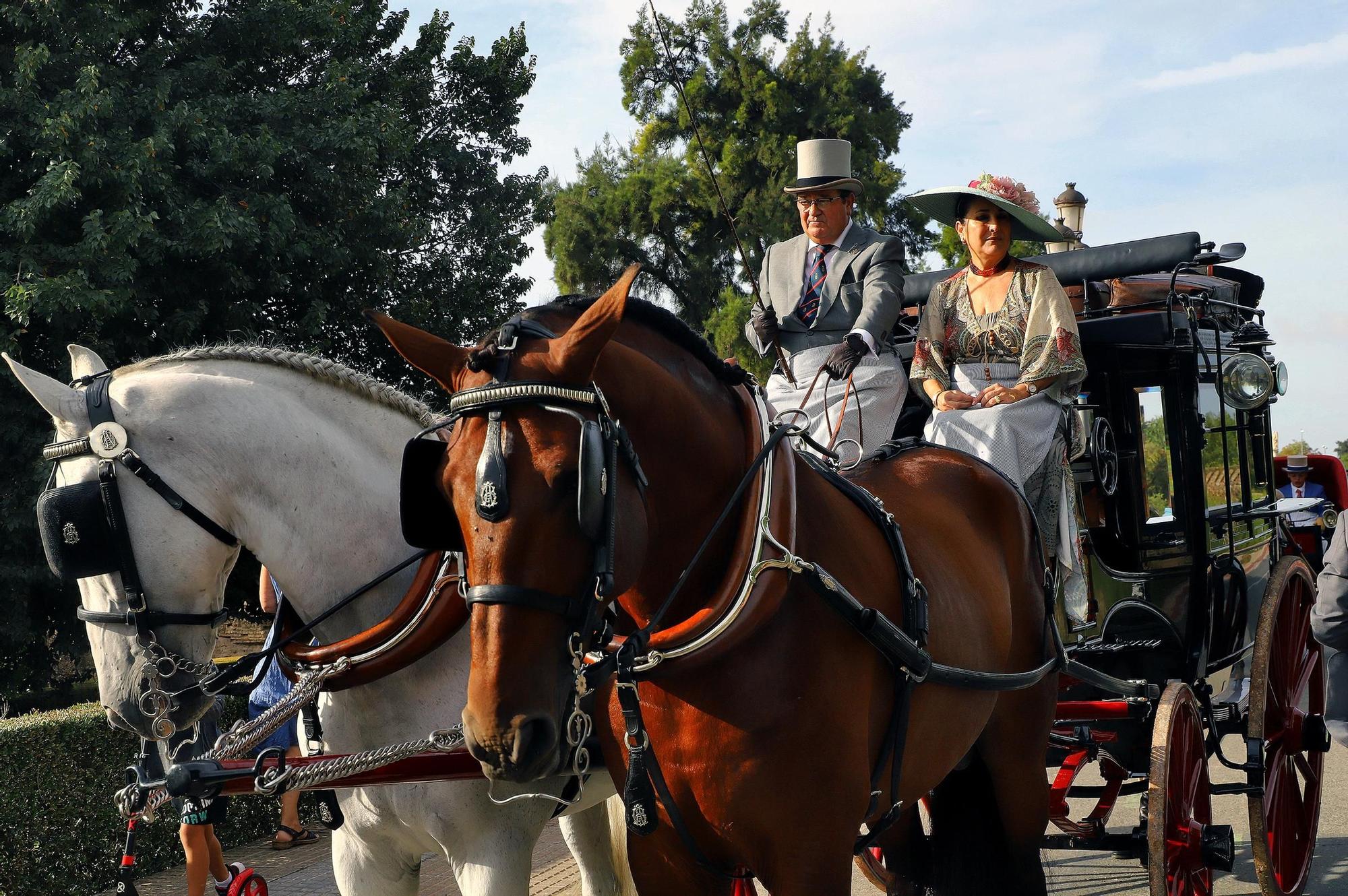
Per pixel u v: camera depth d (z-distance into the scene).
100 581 2.80
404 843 3.03
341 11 13.08
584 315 1.94
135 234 9.41
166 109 10.45
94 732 6.31
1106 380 4.46
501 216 15.24
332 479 2.95
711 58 25.47
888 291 3.84
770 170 25.47
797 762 2.24
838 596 2.31
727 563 2.24
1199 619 4.38
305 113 11.78
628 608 2.32
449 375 2.12
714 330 24.73
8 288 9.07
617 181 28.06
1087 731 4.23
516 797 2.66
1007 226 4.08
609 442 1.94
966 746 2.90
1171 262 5.00
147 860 6.57
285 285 11.12
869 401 4.07
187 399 2.82
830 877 2.28
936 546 2.97
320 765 2.74
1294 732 4.68
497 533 1.86
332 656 2.83
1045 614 3.45
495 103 15.84
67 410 2.77
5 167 9.98
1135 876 5.02
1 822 5.81
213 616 2.87
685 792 2.30
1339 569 3.39
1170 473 4.48
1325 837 5.68
